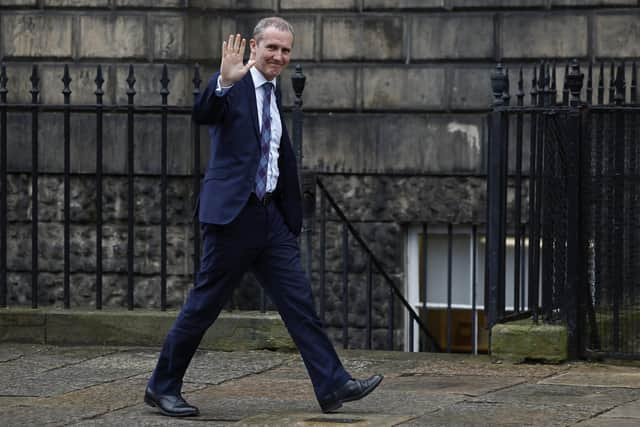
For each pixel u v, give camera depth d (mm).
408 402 16734
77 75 28031
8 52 28219
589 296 20156
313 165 28469
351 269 28453
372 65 28250
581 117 19984
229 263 15797
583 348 20062
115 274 28219
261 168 15711
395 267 28359
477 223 27984
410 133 28125
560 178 20125
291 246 16016
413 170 28156
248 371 19344
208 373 19172
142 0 27812
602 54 27359
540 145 20391
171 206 27953
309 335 15859
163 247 21672
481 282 28516
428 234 28641
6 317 21719
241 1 28438
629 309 20031
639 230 19953
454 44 27938
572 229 19984
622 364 19906
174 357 16109
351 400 15750
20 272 28594
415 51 28078
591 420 15492
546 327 19891
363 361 20125
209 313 16016
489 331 20406
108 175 28047
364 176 28391
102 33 27938
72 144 28109
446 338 28859
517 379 18562
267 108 15789
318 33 28359
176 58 27812
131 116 21562
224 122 15656
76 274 28391
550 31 27531
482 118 27875
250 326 21000
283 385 18234
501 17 27734
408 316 28469
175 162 27766
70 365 19859
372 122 28250
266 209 15797
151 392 16219
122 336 21469
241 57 15250
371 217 28344
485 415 15836
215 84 15359
